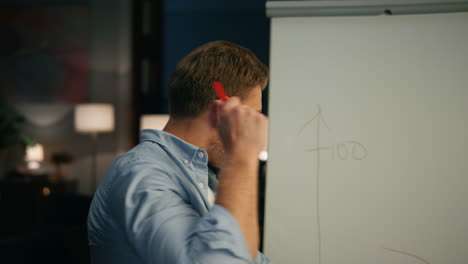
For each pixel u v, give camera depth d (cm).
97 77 478
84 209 323
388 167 93
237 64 73
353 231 94
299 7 97
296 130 96
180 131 73
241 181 59
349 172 94
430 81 92
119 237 61
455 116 91
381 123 94
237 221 56
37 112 490
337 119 95
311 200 96
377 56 94
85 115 430
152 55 501
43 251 186
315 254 95
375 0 94
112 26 473
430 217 91
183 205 59
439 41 92
